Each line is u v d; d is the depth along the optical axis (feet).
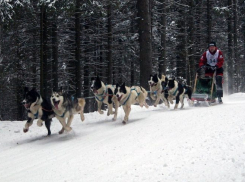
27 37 65.67
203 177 13.66
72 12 47.24
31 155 22.68
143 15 48.14
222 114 27.02
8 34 63.21
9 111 90.07
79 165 18.42
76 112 31.01
